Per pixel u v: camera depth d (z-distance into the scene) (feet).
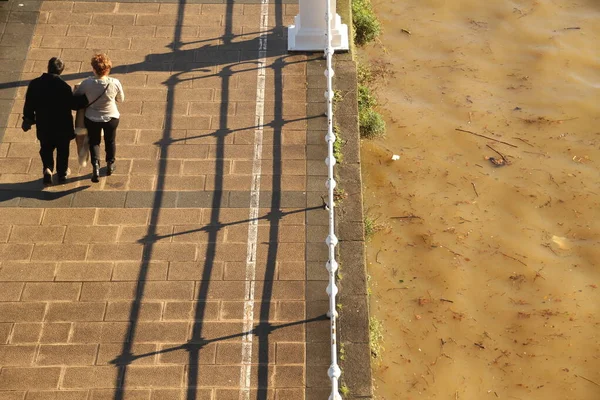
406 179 40.55
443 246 37.40
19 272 28.53
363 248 29.12
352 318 27.22
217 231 29.71
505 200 39.63
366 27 44.01
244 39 37.37
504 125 43.47
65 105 28.99
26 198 30.76
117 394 25.50
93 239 29.50
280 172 31.65
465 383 32.40
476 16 50.75
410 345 33.58
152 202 30.66
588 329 34.30
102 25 38.04
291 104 34.35
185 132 33.12
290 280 28.25
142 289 28.04
